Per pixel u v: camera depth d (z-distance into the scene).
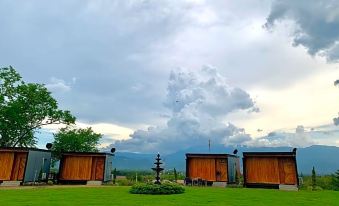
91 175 33.44
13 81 40.69
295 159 29.64
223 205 15.21
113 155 36.91
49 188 25.98
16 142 41.25
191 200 17.28
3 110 38.53
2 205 14.30
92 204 15.02
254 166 31.23
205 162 34.56
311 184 34.66
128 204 15.14
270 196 20.55
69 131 44.91
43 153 33.16
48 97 42.47
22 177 29.58
